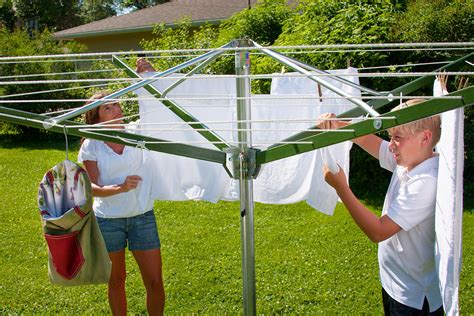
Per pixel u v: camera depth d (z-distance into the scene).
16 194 6.46
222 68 7.12
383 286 2.20
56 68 10.21
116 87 7.21
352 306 3.45
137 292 3.72
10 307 3.54
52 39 12.58
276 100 2.74
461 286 3.66
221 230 4.99
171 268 4.13
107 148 2.77
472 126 5.80
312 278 3.88
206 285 3.83
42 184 1.66
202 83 2.74
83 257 1.68
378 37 5.64
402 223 1.94
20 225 5.29
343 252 4.34
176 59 7.58
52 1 37.00
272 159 1.90
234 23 9.46
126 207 2.71
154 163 2.83
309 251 4.38
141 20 16.05
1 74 9.80
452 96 1.28
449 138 1.60
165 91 2.00
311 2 6.61
